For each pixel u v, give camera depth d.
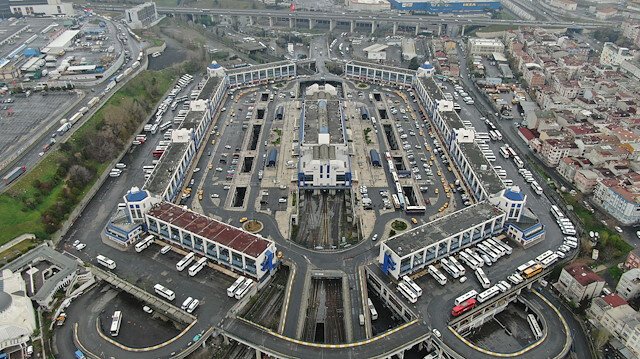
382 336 168.00
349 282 196.75
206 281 193.75
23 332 165.88
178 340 167.25
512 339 183.25
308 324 185.00
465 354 163.62
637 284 190.38
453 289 190.25
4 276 181.88
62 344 169.12
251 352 172.12
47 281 186.12
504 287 187.50
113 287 196.50
